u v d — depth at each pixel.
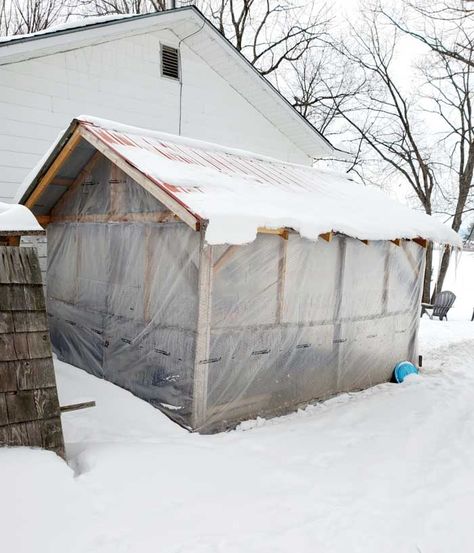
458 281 25.56
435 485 4.03
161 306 5.20
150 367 5.34
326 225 5.33
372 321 7.02
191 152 6.44
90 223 6.40
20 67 7.73
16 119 7.78
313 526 3.29
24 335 3.77
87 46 8.47
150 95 9.46
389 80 18.86
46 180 6.46
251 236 4.49
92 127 5.58
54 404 3.76
